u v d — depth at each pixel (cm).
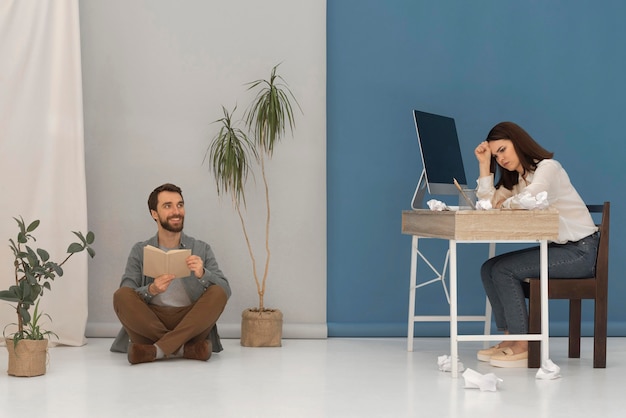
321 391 328
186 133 484
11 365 357
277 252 487
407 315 499
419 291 499
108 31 481
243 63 486
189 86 484
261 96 473
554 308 505
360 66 497
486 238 361
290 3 487
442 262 500
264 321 448
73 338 448
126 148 481
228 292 414
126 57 482
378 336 492
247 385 339
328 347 450
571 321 422
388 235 498
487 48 504
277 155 487
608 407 305
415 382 350
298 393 324
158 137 483
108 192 480
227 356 415
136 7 482
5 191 444
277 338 451
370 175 497
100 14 481
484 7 504
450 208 409
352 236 497
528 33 506
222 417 282
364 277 497
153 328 395
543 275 375
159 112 483
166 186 423
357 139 497
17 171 445
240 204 485
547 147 507
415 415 289
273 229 487
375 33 497
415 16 500
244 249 486
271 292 487
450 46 502
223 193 484
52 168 450
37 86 449
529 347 388
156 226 482
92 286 480
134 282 415
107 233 480
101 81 481
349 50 496
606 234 392
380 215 498
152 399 310
